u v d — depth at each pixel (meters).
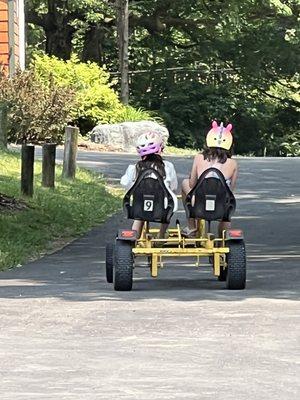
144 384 4.63
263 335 5.70
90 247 11.21
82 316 6.42
